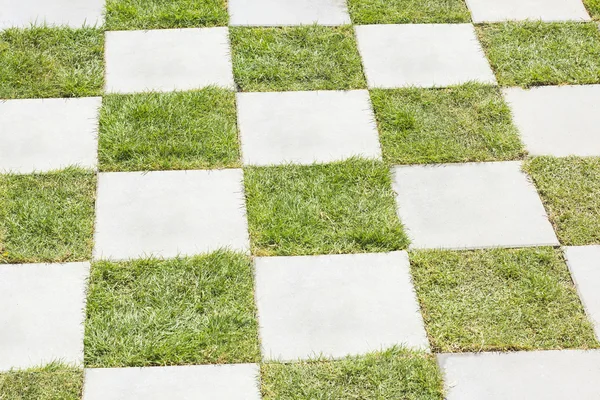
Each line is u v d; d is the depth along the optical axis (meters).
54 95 3.98
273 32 4.18
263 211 3.76
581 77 4.13
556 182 3.89
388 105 4.02
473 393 3.51
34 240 3.68
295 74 4.07
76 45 4.10
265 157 3.88
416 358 3.54
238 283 3.64
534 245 3.76
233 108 3.99
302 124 3.97
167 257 3.67
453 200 3.83
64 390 3.46
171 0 4.23
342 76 4.08
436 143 3.94
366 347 3.56
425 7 4.28
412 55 4.16
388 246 3.72
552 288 3.67
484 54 4.18
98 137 3.89
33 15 4.16
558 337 3.60
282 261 3.68
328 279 3.66
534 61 4.16
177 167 3.84
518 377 3.54
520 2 4.32
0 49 4.06
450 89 4.08
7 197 3.75
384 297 3.64
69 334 3.54
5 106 3.95
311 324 3.59
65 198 3.76
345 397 3.49
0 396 3.45
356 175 3.86
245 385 3.49
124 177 3.81
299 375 3.51
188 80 4.05
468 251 3.73
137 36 4.14
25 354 3.50
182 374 3.50
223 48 4.13
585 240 3.77
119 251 3.68
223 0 4.25
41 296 3.59
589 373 3.55
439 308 3.62
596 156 3.95
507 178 3.89
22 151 3.85
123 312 3.58
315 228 3.74
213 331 3.56
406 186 3.85
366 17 4.23
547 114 4.05
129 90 4.01
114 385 3.47
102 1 4.22
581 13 4.31
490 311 3.63
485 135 3.97
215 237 3.72
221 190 3.81
